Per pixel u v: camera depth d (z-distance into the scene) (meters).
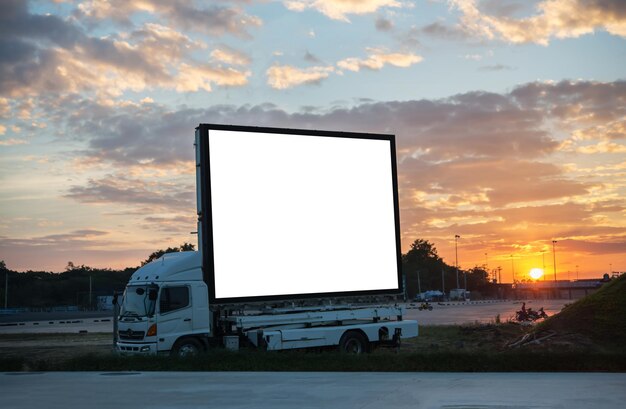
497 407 9.14
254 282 22.81
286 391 11.37
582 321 20.92
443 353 15.65
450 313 68.38
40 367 17.44
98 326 56.56
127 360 17.05
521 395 10.20
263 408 9.61
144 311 20.17
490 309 82.38
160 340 20.09
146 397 11.06
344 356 16.30
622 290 21.45
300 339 21.66
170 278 20.69
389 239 25.89
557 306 93.44
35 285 168.50
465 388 11.20
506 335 28.70
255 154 23.45
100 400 10.83
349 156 25.41
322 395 10.76
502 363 14.94
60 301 165.50
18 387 12.84
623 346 19.27
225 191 22.73
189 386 12.45
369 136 25.91
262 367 16.12
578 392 10.46
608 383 11.59
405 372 14.89
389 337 23.72
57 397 11.29
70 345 30.78
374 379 13.02
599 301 21.45
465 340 28.67
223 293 22.16
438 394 10.55
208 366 16.42
